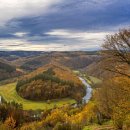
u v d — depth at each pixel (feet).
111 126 139.13
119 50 72.23
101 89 157.69
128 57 71.51
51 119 248.93
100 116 170.40
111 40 73.31
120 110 100.58
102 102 162.50
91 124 159.94
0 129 223.30
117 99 104.27
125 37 71.41
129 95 84.58
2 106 439.63
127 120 104.22
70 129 148.25
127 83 82.79
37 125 230.89
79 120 196.34
